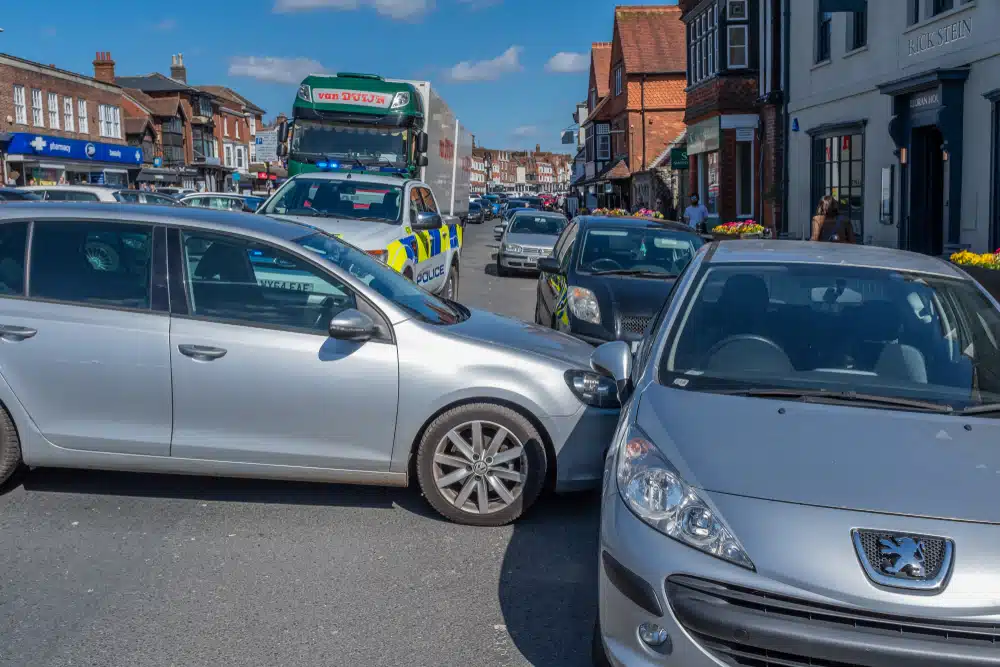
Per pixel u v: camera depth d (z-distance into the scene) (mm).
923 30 15305
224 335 5152
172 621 4023
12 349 5184
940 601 2828
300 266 5305
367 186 11422
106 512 5289
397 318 5246
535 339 5656
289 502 5559
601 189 56562
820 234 13500
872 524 2982
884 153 16859
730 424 3498
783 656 2928
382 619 4098
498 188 179750
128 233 5336
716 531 3061
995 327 4305
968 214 14078
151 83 64188
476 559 4789
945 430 3479
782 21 21469
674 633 3041
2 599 4188
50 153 41000
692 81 30969
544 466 5215
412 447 5270
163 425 5184
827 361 4082
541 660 3777
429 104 19766
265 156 56656
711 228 27938
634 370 4746
